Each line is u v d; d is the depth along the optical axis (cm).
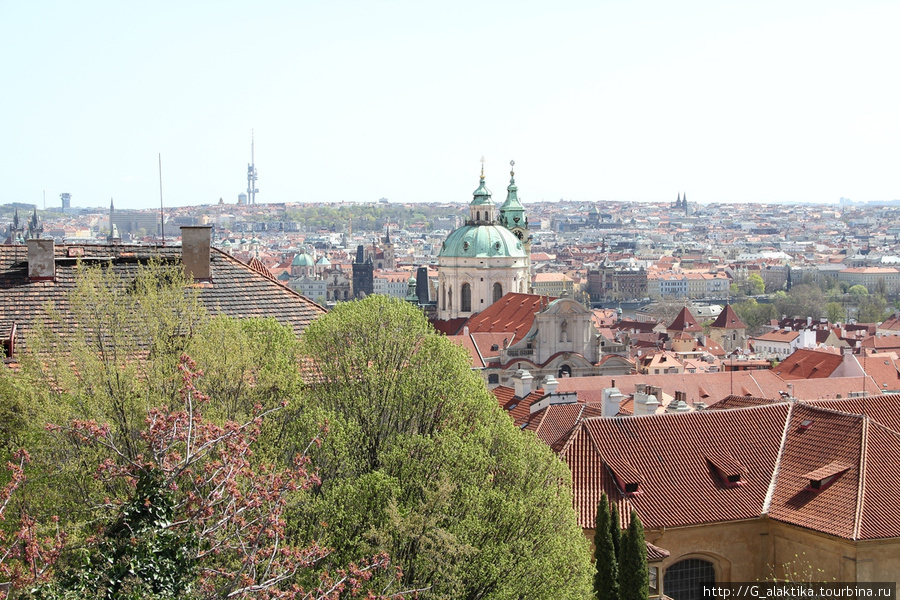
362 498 6419
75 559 4775
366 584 6009
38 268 8038
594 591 7400
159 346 6644
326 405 7188
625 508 8544
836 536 8194
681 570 8581
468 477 6875
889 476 8650
